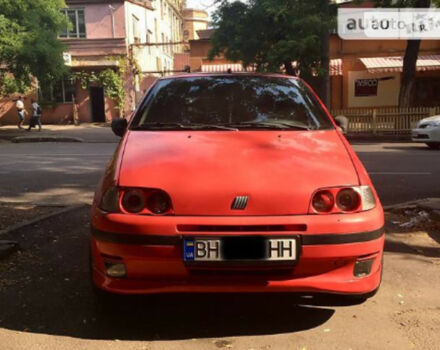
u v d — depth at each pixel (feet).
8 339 8.96
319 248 8.40
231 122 11.70
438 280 11.86
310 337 9.04
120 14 84.79
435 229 16.24
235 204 8.54
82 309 10.28
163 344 8.79
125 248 8.49
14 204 20.27
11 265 12.88
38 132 67.92
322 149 10.18
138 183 8.84
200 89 12.95
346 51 75.05
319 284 8.55
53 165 33.04
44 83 65.87
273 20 51.85
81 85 85.81
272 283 8.49
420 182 25.11
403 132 55.93
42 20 62.44
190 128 11.36
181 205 8.57
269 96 12.68
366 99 75.05
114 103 86.89
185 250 8.38
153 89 13.24
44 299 10.78
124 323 9.63
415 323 9.59
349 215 8.63
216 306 10.41
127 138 11.00
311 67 53.98
